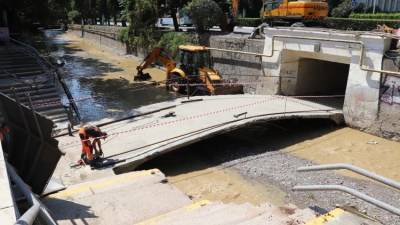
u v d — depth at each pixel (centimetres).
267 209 617
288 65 1903
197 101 1752
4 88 1717
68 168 1055
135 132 1346
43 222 374
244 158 1321
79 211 615
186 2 2961
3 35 2561
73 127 1444
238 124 1386
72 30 6838
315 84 2039
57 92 1786
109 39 4362
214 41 2359
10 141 648
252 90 2100
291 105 1695
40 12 3161
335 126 1666
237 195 1059
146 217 630
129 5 3288
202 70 2080
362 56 1530
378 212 930
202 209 633
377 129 1534
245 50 2125
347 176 1159
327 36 1647
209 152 1385
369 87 1534
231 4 2903
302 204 992
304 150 1398
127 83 2611
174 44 2727
